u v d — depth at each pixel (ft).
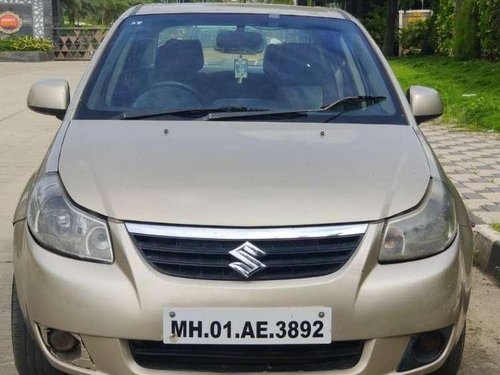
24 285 9.86
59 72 73.36
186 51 13.71
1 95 52.03
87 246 9.52
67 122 12.03
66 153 10.90
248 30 14.21
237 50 13.78
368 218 9.61
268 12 15.02
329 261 9.38
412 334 9.50
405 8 100.37
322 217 9.50
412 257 9.71
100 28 98.89
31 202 10.38
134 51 13.65
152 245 9.35
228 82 13.15
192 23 14.39
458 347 10.86
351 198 9.82
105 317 9.15
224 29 14.16
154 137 11.31
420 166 10.85
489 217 20.01
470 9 65.46
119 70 13.24
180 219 9.37
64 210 9.83
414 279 9.51
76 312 9.26
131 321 9.10
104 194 9.83
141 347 9.34
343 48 14.07
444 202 10.41
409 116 12.60
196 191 9.78
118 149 10.90
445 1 77.56
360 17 100.22
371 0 100.32
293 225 9.39
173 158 10.59
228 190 9.80
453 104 42.68
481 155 29.68
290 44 14.06
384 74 13.53
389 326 9.34
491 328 14.33
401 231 9.71
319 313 9.18
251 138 11.35
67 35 98.84
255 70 13.48
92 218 9.62
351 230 9.51
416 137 11.85
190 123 11.89
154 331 9.11
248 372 9.29
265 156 10.73
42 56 93.86
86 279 9.30
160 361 9.35
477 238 18.29
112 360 9.24
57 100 13.09
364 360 9.38
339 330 9.23
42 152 30.86
